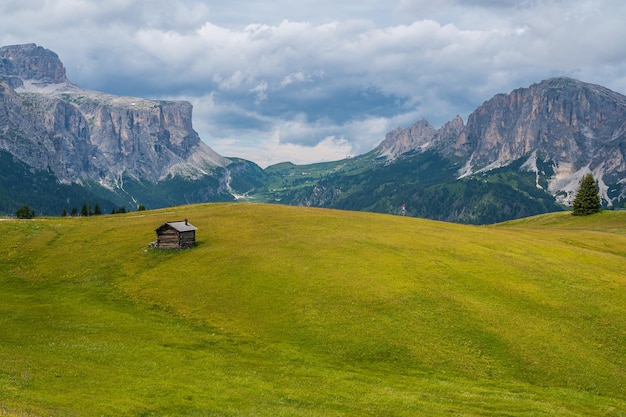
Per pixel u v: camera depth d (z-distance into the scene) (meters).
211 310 66.31
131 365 46.34
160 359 49.06
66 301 73.06
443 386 47.88
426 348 55.94
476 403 43.47
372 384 47.00
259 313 64.31
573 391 49.22
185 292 72.75
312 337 57.97
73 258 93.00
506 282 74.56
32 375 39.84
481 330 59.91
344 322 60.88
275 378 46.47
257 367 49.53
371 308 64.12
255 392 42.09
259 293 69.81
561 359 55.00
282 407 39.06
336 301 66.06
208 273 78.88
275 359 52.59
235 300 68.44
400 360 53.72
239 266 80.19
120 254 93.19
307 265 78.69
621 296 72.38
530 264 84.19
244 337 58.31
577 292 72.62
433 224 123.06
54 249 99.25
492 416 40.56
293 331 59.47
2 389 35.75
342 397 42.75
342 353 54.69
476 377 51.31
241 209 137.50
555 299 69.81
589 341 59.44
